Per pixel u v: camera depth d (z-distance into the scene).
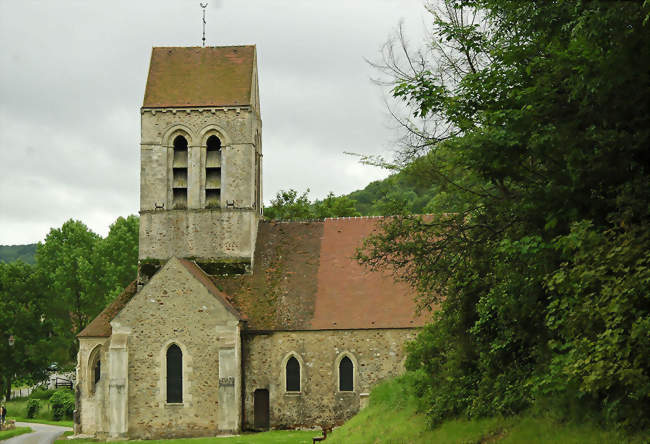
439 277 25.09
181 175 51.97
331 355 47.50
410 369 37.59
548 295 20.11
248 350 47.94
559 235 16.94
